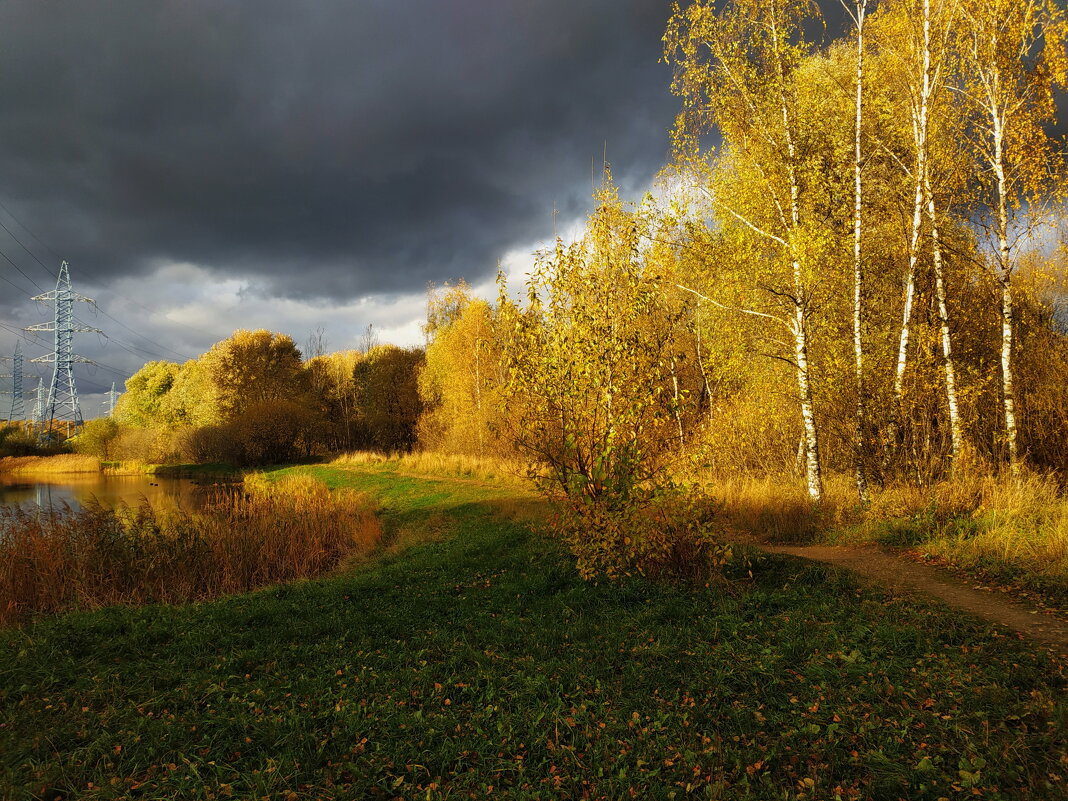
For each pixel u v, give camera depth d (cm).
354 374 6306
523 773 428
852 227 1600
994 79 1277
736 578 920
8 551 1112
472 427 3622
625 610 802
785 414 1744
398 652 682
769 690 535
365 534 1647
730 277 1560
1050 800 356
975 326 1609
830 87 1728
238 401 5578
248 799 404
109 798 403
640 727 482
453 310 4909
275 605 917
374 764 440
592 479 951
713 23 1448
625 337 958
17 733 488
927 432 1422
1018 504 1094
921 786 377
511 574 1030
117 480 4431
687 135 1513
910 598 784
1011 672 528
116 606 956
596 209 980
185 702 548
